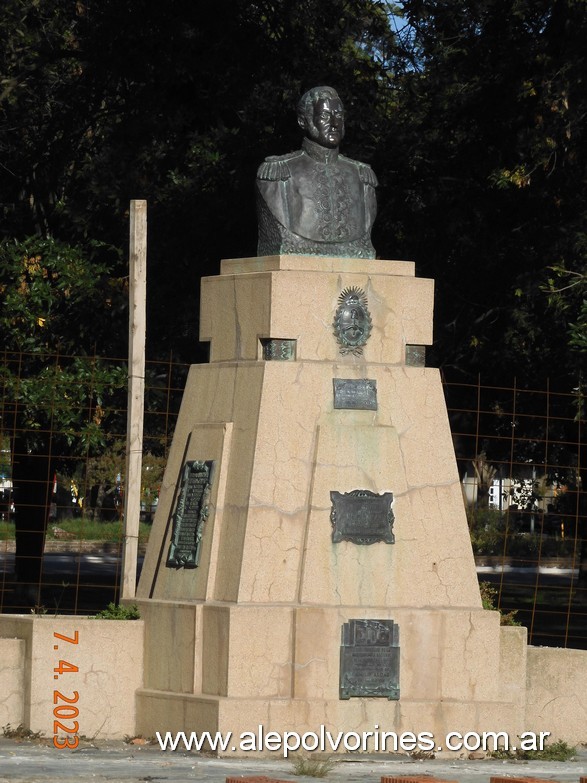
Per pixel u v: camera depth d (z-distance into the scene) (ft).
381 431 44.32
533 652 46.78
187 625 43.39
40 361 68.13
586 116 66.28
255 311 44.65
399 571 43.91
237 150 72.74
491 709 43.88
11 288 67.26
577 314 65.62
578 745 46.65
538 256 68.85
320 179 46.14
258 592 42.75
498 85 69.46
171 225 72.69
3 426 66.28
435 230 71.51
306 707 42.27
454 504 44.86
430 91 73.00
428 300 45.57
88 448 63.31
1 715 44.70
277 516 43.24
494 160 70.49
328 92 46.57
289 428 43.70
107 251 73.36
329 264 44.96
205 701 42.19
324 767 38.86
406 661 43.39
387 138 73.15
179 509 45.34
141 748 42.78
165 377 73.31
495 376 73.05
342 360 44.60
